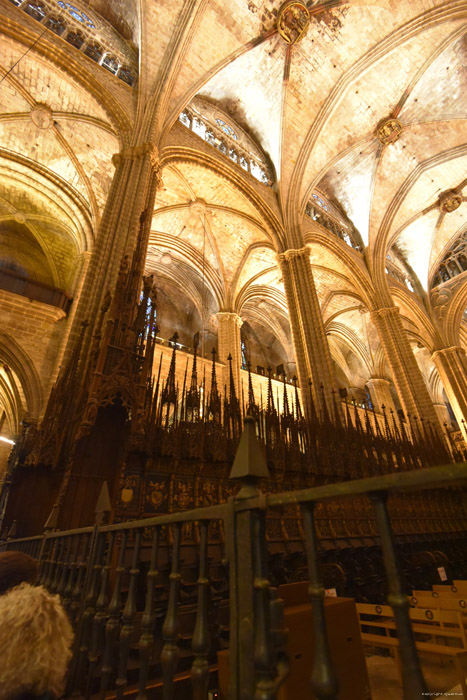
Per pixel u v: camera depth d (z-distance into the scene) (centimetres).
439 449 1284
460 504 1191
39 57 1239
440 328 2561
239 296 2234
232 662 132
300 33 1684
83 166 1606
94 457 577
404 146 2205
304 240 1934
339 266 2259
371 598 709
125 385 602
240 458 157
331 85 1862
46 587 332
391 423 2752
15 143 1532
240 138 2020
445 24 1670
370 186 2341
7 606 164
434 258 2727
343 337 3003
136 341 680
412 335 2878
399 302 2559
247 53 1789
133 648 368
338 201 2503
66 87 1350
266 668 118
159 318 2414
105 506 276
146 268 2300
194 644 152
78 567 285
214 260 2173
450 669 440
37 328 1405
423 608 504
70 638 168
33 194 1697
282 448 805
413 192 2417
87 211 1678
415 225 2642
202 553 167
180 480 632
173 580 177
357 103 1997
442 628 448
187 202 1894
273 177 2036
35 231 1838
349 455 941
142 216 1050
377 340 2933
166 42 1463
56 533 351
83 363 732
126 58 1565
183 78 1509
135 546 216
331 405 1251
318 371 1355
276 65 1828
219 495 666
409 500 1055
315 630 114
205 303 2395
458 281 2600
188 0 1430
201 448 657
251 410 805
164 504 593
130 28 1653
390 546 101
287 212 1872
